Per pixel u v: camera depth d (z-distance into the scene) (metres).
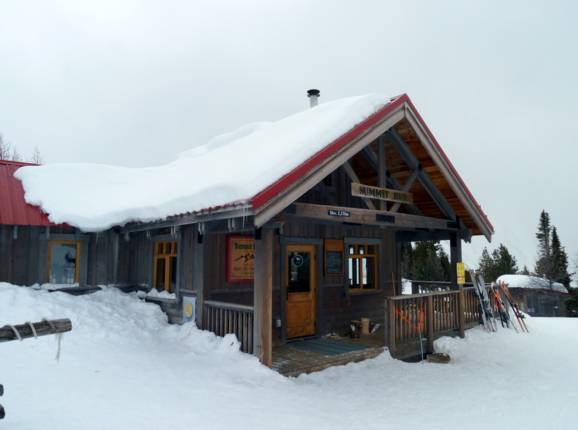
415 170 8.88
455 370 7.37
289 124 9.01
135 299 9.06
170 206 6.88
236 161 7.61
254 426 4.22
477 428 4.72
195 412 4.40
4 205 9.11
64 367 5.44
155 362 6.04
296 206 6.57
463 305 9.75
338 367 7.05
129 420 3.99
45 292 8.27
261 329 6.24
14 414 3.87
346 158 6.69
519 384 6.60
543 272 40.59
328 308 9.67
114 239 9.98
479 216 9.84
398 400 5.70
